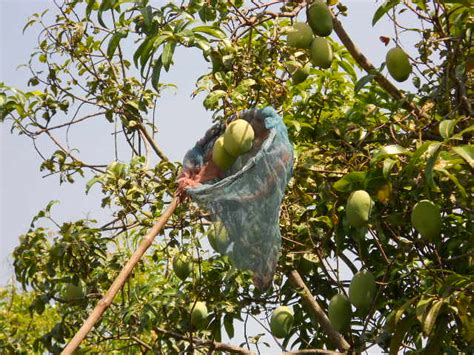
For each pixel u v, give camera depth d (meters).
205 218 8.40
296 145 8.79
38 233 8.40
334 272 8.27
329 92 9.42
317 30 7.41
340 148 8.09
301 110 9.13
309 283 9.08
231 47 7.32
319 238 8.45
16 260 8.44
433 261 8.01
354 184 7.25
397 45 7.70
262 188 6.07
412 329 8.23
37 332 11.04
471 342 7.58
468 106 7.55
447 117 7.57
